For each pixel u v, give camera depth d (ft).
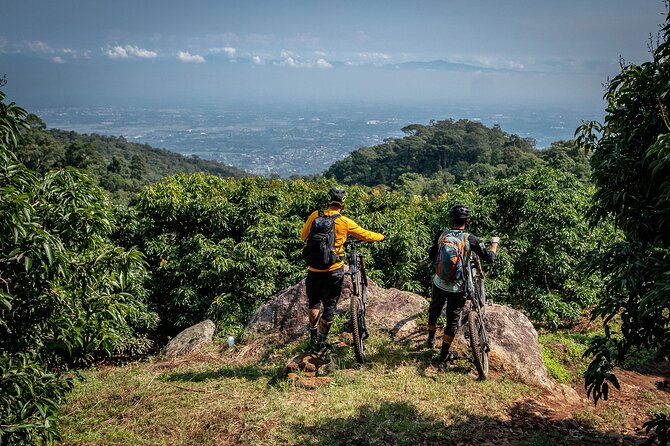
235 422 14.52
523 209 34.50
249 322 24.72
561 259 33.06
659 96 12.52
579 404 17.47
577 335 27.73
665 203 11.85
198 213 40.68
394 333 21.22
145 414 15.35
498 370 18.37
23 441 11.51
